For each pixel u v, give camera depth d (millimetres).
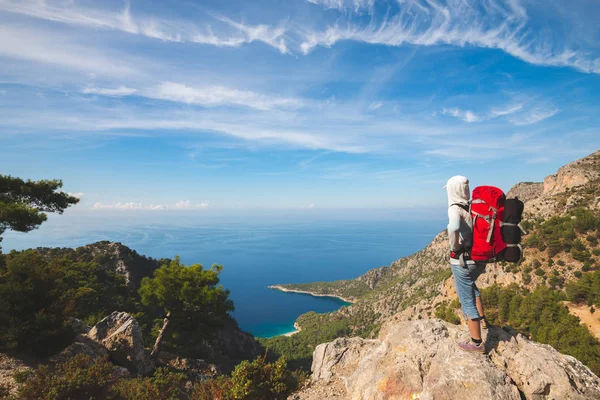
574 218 87062
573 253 75000
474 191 4504
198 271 23141
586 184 115438
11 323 11883
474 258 4344
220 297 23125
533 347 4836
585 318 54281
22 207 16078
